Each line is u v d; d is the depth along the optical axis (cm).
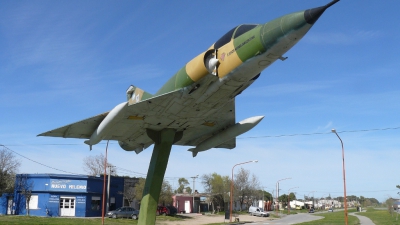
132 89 1939
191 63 1301
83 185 4544
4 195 4588
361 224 4469
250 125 1669
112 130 1677
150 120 1552
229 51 1212
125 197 5469
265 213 7212
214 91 1312
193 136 1872
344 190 3234
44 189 4381
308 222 4997
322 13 979
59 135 1597
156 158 1633
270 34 1067
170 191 6188
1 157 4969
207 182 8581
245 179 8488
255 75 1236
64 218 3950
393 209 6856
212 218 5738
